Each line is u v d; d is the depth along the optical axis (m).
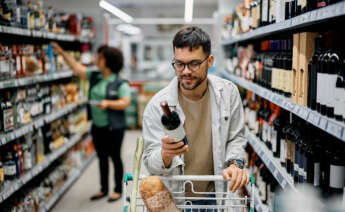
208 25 10.43
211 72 7.11
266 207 2.52
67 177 4.45
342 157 1.48
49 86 3.99
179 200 1.83
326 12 1.34
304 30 2.54
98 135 3.94
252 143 2.93
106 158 4.04
